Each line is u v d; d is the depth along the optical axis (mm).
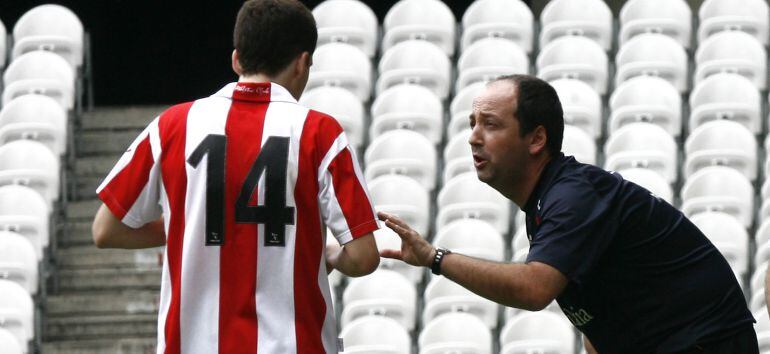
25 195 37844
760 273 33219
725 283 13250
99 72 52969
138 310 37156
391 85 44406
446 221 37250
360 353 31766
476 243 35406
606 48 46781
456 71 47375
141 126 45406
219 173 12242
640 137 39250
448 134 41844
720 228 35219
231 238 12188
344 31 46781
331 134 12523
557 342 31891
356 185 12492
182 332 12273
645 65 43594
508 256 37438
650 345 13203
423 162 39094
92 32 52781
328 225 12523
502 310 35469
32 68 44625
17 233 36688
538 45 48469
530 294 12523
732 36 44438
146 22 52844
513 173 13195
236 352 12125
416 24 47406
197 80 53312
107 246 12969
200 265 12227
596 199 12891
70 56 46281
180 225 12383
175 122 12555
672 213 13242
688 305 13070
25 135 41125
